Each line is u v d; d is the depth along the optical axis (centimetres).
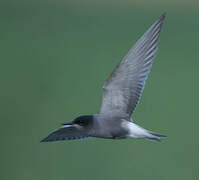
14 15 3244
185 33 2788
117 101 687
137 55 687
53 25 3062
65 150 1559
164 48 2520
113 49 2523
